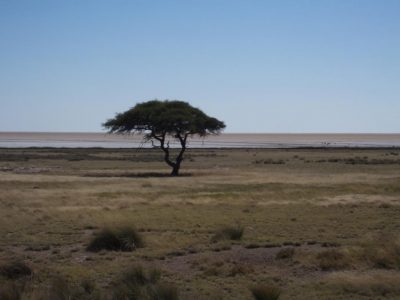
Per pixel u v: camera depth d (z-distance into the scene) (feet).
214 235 69.77
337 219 84.07
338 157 286.05
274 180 152.15
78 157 288.30
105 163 243.19
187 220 83.15
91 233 73.05
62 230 74.95
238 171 193.36
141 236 65.62
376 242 61.67
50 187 131.95
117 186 134.92
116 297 40.40
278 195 115.96
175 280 48.55
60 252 61.31
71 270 51.72
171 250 60.85
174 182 146.51
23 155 303.89
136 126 188.65
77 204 101.60
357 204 101.76
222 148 446.19
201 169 206.49
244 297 43.04
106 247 62.23
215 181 149.79
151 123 183.42
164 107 187.83
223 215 88.48
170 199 109.50
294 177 162.30
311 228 75.66
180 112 183.11
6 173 178.81
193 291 44.88
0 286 43.19
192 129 178.40
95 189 127.44
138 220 83.10
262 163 239.50
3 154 316.60
